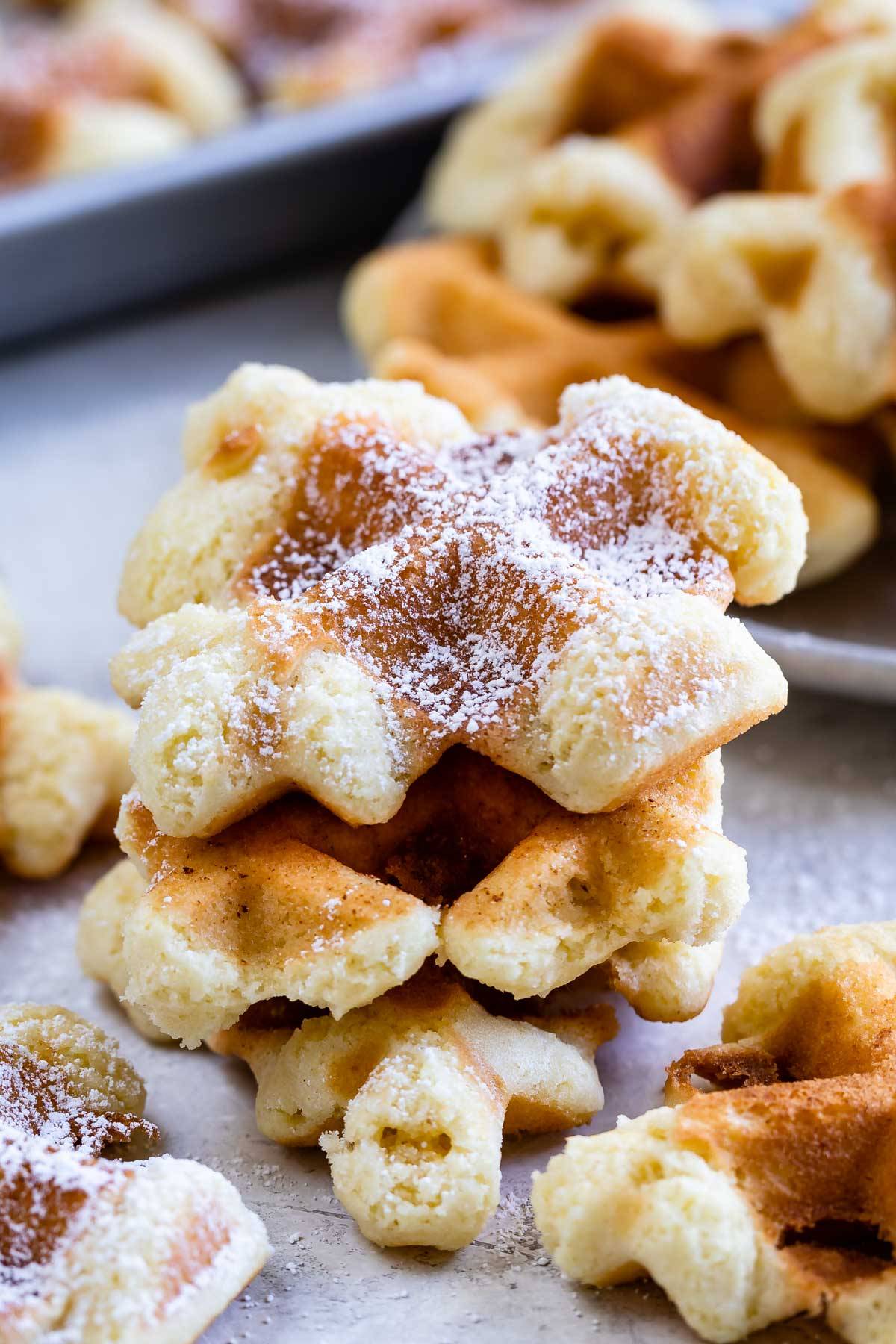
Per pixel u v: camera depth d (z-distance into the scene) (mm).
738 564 319
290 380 335
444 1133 306
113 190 540
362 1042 315
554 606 309
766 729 406
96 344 570
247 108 671
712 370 430
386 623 314
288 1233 313
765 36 462
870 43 434
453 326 447
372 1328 302
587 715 302
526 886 306
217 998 306
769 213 410
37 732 374
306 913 306
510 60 632
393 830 317
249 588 322
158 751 306
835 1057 316
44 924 367
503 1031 316
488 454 332
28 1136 304
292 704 307
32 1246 294
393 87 606
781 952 326
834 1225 301
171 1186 298
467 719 309
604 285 451
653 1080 330
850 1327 296
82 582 446
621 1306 303
